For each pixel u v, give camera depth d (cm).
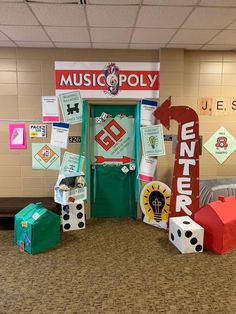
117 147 479
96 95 455
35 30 361
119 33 372
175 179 402
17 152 463
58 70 446
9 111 452
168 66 445
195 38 392
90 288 280
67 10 298
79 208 427
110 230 429
